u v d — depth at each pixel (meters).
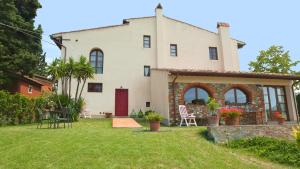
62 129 9.87
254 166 5.78
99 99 17.89
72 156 5.53
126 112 18.12
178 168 5.05
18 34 20.45
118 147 6.36
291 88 16.20
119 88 18.38
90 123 12.91
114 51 18.88
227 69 20.78
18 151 6.00
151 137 7.99
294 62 25.20
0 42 18.30
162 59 19.52
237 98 14.97
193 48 20.69
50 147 6.33
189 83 14.07
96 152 5.84
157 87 15.98
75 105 14.27
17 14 20.83
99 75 18.25
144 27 19.92
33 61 19.70
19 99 12.45
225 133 8.59
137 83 18.73
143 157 5.58
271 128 9.20
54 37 18.36
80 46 18.36
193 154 6.21
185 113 13.05
